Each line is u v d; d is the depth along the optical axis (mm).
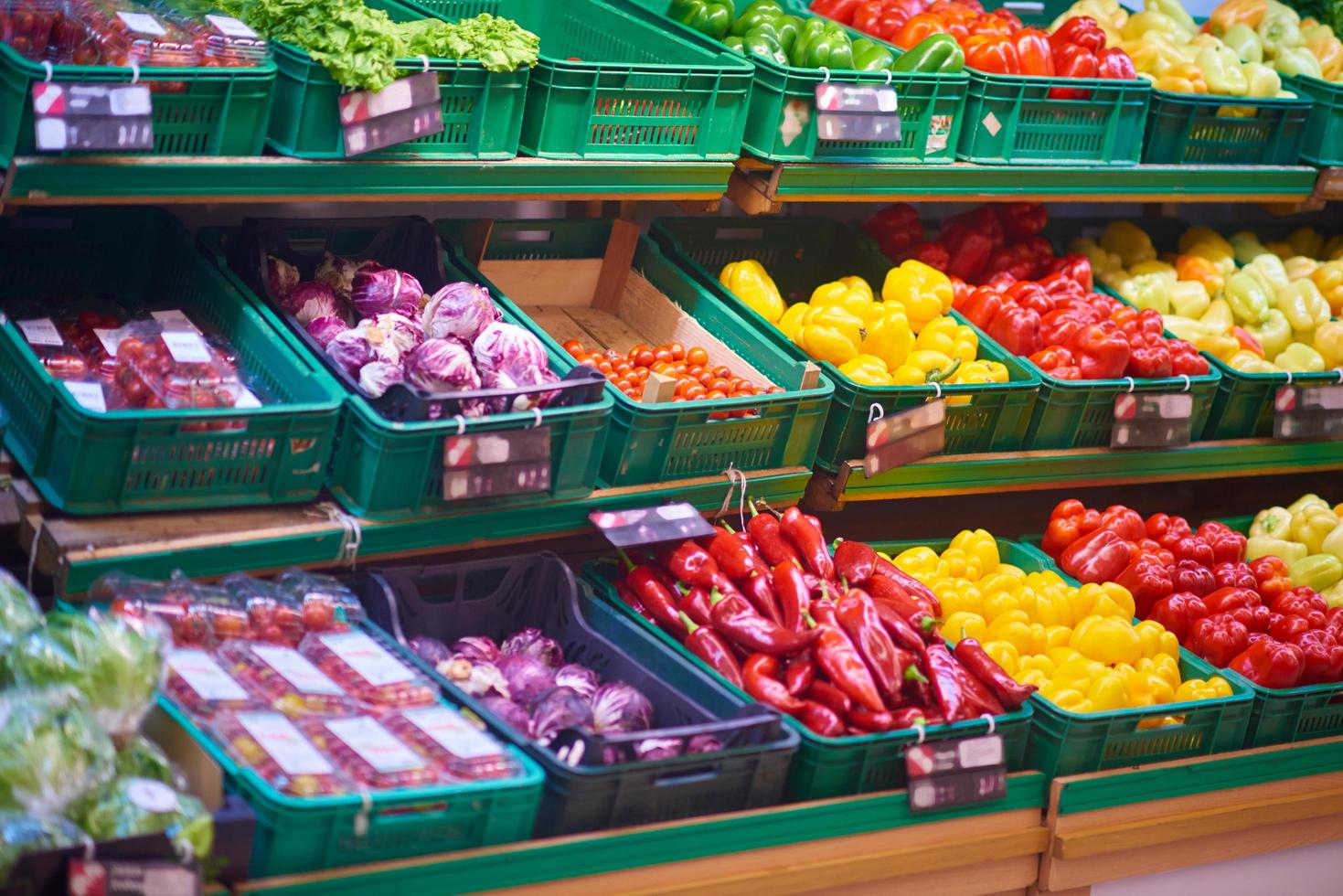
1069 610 4273
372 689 3084
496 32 3656
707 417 3848
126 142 3068
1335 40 5895
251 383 3607
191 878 2475
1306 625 4426
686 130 4020
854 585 3918
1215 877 4195
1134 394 4656
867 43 4590
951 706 3539
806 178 4250
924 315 4602
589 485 3729
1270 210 5676
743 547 3824
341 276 3920
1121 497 5594
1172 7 5809
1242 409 5051
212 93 3229
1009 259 5262
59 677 2551
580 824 3072
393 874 2805
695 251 5027
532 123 3803
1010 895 3840
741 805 3307
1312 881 4426
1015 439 4535
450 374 3494
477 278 4047
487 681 3385
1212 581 4633
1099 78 4887
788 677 3539
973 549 4438
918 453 4230
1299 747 4254
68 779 2434
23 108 2984
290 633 3189
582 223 4617
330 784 2736
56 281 3930
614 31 4559
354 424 3387
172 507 3217
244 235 3877
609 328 4551
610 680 3650
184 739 2775
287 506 3391
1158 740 3986
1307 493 5863
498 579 3789
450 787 2820
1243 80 5344
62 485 3113
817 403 4070
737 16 5051
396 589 3605
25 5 3086
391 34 3432
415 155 3574
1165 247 6168
